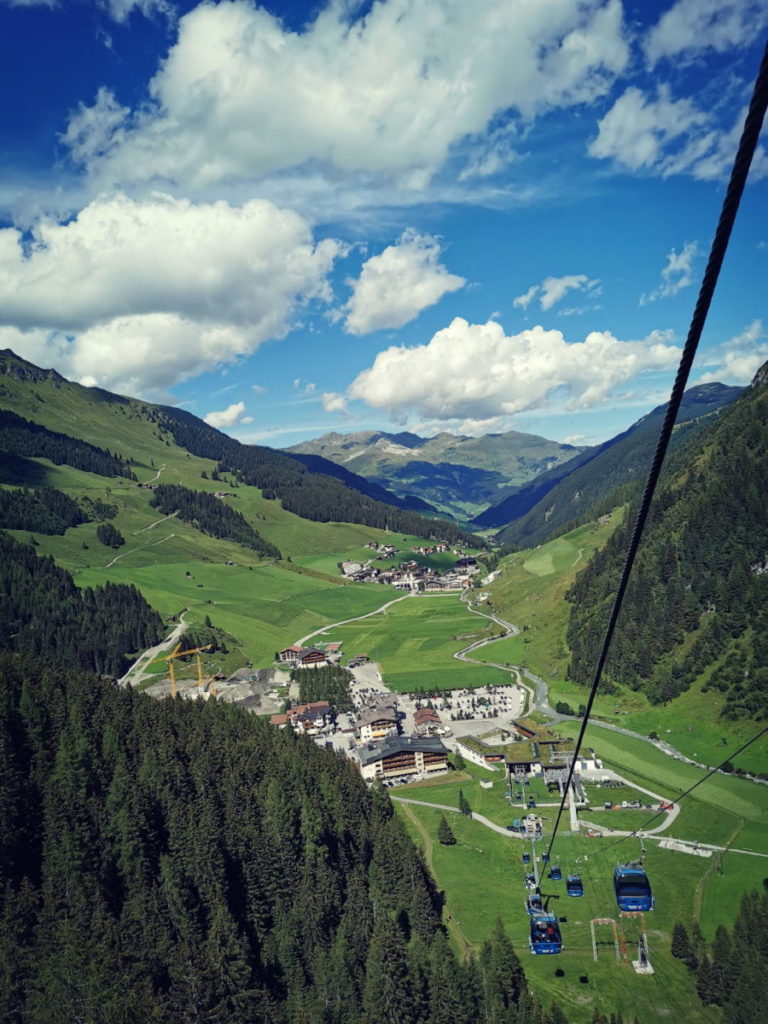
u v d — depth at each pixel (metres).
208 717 174.50
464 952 119.62
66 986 92.56
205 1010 98.50
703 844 147.25
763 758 180.00
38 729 132.50
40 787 122.38
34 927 101.50
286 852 128.12
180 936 107.50
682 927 114.06
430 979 106.25
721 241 13.23
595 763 190.75
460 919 128.75
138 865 115.38
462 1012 101.25
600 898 131.75
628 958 114.69
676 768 185.62
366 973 110.44
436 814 171.88
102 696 159.75
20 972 94.62
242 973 104.06
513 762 193.75
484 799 179.50
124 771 130.62
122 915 106.75
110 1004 90.69
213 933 106.62
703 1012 102.62
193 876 117.00
